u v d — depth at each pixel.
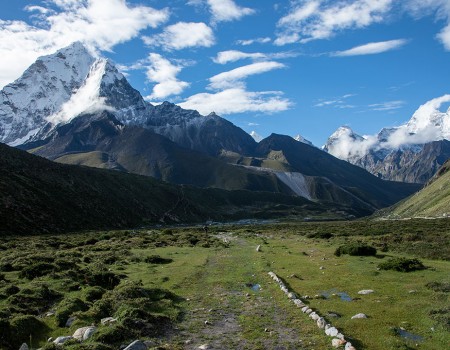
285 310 22.31
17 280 31.19
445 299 22.36
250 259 44.06
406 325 18.70
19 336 17.33
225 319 20.98
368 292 25.30
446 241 48.47
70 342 16.23
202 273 35.19
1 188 116.50
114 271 36.66
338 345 16.23
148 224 184.00
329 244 57.22
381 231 79.50
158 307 22.58
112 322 19.03
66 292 27.05
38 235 102.44
